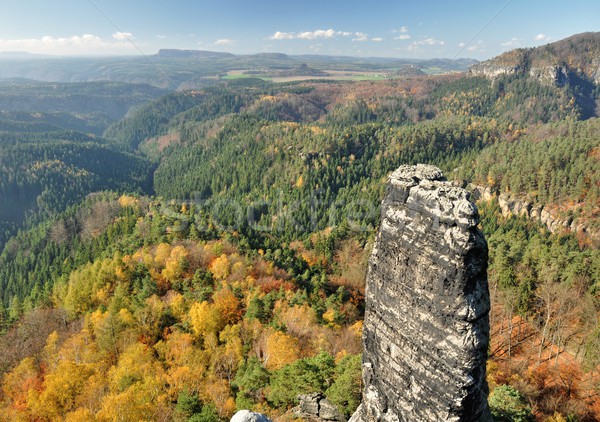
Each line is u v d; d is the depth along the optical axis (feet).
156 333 229.04
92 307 274.16
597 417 166.61
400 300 72.79
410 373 72.64
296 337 208.64
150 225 427.74
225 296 248.32
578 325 225.97
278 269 336.29
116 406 139.23
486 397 72.95
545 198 526.16
